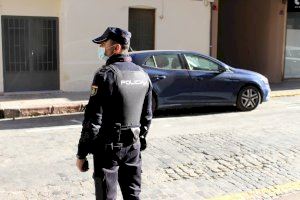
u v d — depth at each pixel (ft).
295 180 20.36
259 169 21.75
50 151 24.59
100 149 12.65
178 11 49.44
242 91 37.06
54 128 30.86
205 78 35.73
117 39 12.79
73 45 45.03
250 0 60.54
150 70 34.35
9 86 44.01
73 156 23.63
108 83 12.37
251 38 60.90
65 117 35.37
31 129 30.53
